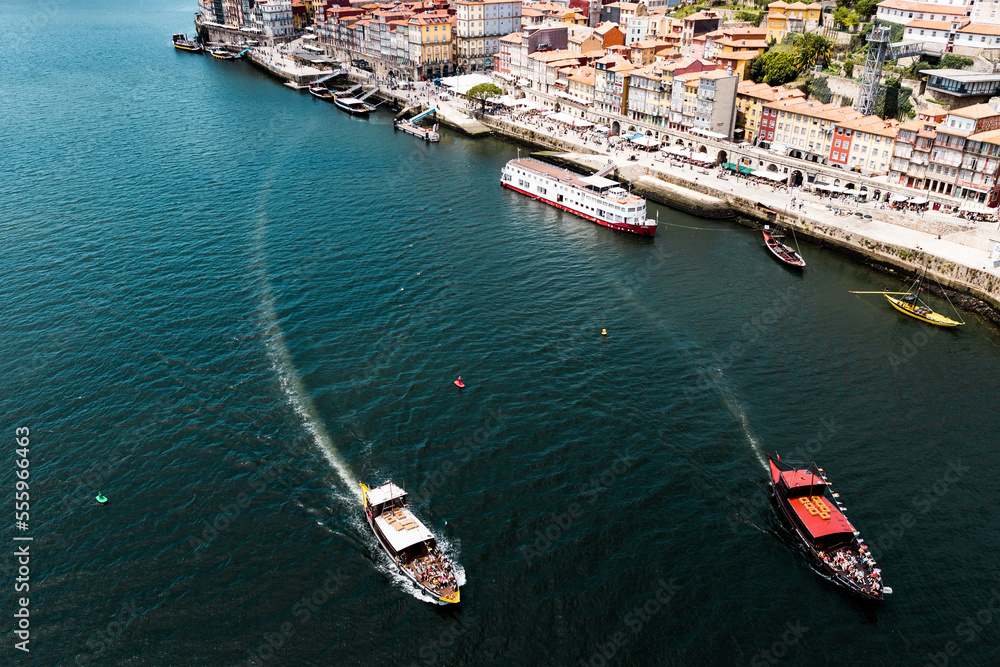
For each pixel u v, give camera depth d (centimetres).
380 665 6644
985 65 19062
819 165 18538
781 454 9250
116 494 8488
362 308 12675
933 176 16412
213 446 9250
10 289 13150
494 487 8612
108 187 18588
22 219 16362
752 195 18012
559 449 9250
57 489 8556
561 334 11950
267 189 18750
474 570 7550
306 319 12262
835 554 7688
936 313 13075
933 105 18562
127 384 10462
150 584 7388
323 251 15025
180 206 17400
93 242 15238
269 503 8394
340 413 9894
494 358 11212
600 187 17662
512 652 6762
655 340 11800
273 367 10894
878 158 17400
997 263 13588
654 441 9425
